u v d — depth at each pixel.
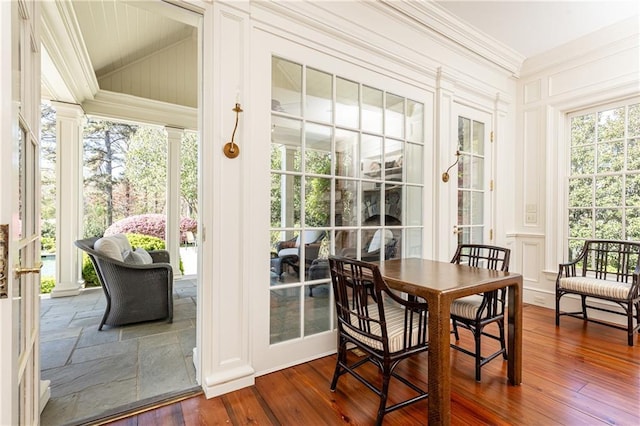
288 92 2.04
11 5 0.76
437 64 2.83
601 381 1.86
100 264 2.66
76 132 3.80
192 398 1.68
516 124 3.63
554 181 3.32
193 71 4.64
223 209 1.75
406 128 2.67
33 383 1.28
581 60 3.09
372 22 2.39
